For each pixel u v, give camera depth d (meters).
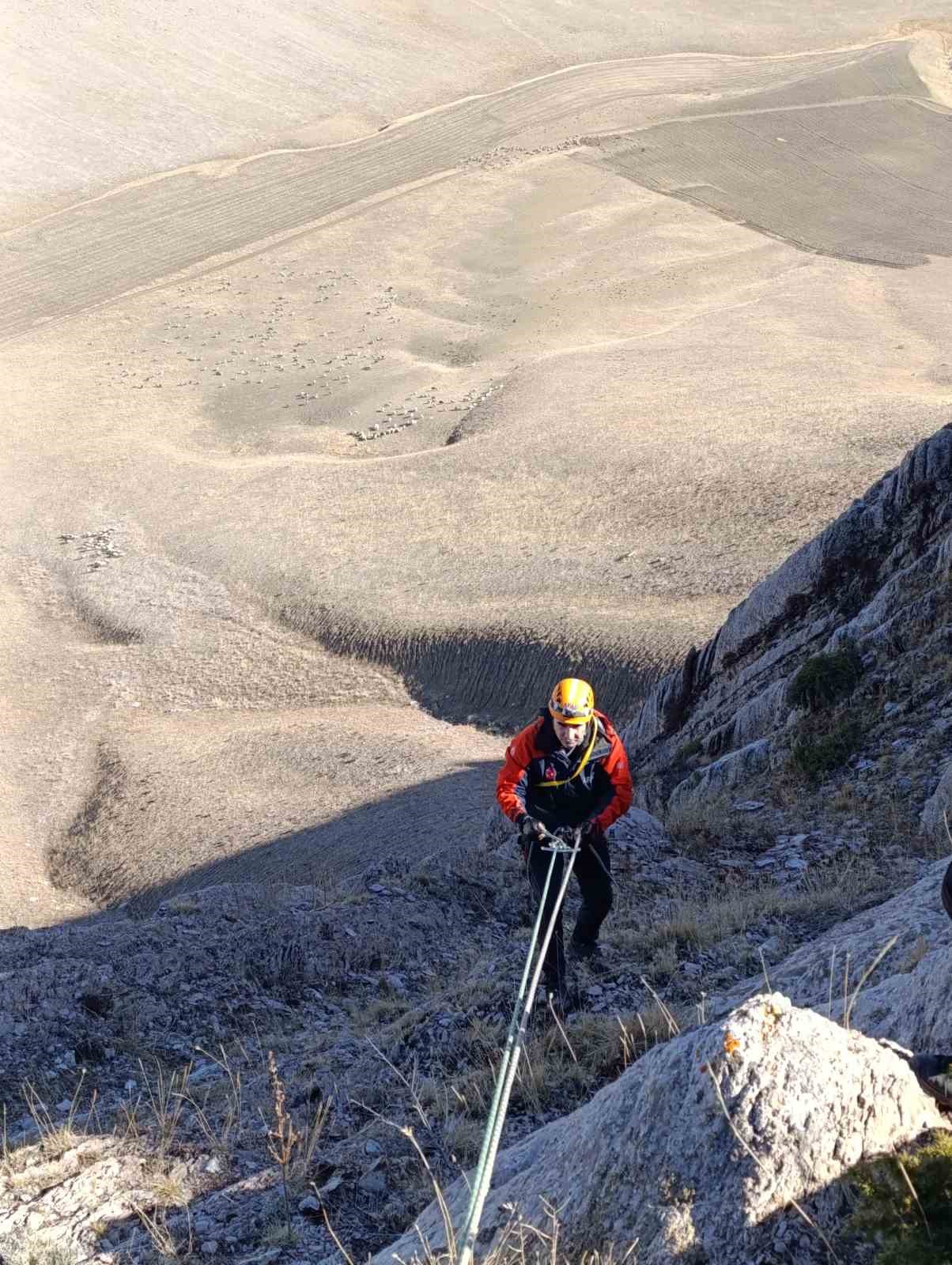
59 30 138.25
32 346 95.50
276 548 59.06
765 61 151.62
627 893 10.80
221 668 50.69
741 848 12.21
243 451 77.19
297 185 120.00
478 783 35.81
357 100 136.25
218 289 102.88
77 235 111.06
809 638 19.83
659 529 51.09
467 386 81.38
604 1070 6.80
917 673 14.40
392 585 53.03
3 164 119.06
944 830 11.03
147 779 41.22
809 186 119.00
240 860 33.78
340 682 48.44
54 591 60.56
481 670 45.72
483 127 132.38
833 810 12.64
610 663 42.31
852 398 62.66
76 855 38.31
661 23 160.75
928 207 113.75
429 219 113.94
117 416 83.56
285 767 40.12
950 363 72.69
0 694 51.31
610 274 101.62
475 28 154.50
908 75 143.38
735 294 95.75
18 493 72.81
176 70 136.38
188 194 117.88
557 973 7.75
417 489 62.28
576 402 70.19
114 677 51.56
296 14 150.25
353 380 85.75
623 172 122.88
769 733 16.77
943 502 17.88
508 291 99.56
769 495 50.69
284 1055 8.26
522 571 50.75
